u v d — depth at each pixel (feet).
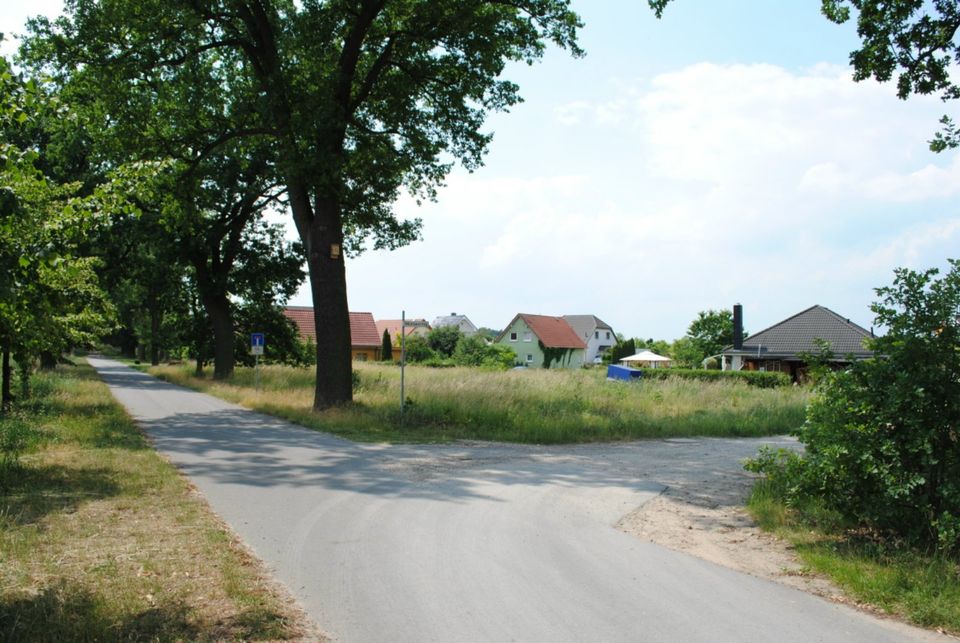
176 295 130.72
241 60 72.02
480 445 46.75
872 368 22.45
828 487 22.62
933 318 21.68
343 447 43.45
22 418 46.50
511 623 15.35
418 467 36.55
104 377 130.82
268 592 16.78
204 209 104.37
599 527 24.40
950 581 17.74
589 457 42.75
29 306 18.76
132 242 116.06
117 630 14.10
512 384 80.28
